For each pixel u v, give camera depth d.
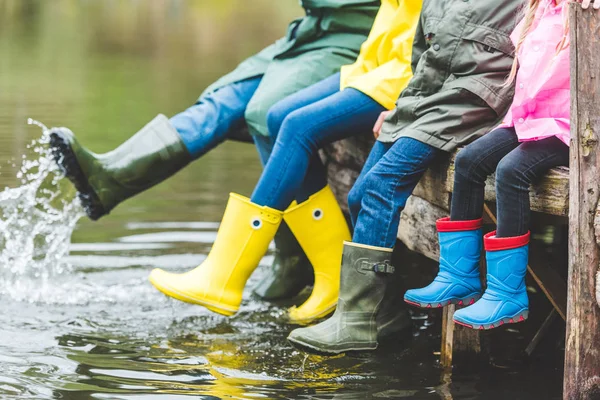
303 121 5.27
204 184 9.34
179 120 6.16
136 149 6.09
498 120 4.59
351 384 4.51
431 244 5.02
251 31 27.67
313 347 4.73
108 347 5.13
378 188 4.70
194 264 6.83
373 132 5.34
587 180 3.69
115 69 18.58
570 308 3.75
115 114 12.92
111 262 6.88
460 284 4.33
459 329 4.81
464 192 4.31
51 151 6.11
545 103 4.11
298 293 6.39
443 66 4.67
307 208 5.75
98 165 6.09
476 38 4.56
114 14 33.00
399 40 5.35
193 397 4.28
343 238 5.80
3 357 4.87
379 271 4.74
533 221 5.06
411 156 4.62
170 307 5.98
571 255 3.73
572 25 3.64
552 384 4.52
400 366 4.81
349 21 5.93
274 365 4.83
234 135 6.38
